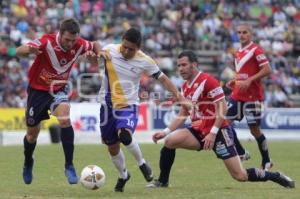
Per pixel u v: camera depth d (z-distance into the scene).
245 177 26.58
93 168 25.94
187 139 27.05
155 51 82.62
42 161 39.53
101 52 26.31
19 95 69.50
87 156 42.81
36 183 29.83
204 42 86.50
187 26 86.75
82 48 26.45
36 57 26.36
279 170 36.25
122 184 26.73
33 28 77.69
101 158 41.62
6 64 72.25
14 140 62.75
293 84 83.56
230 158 26.41
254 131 36.28
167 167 28.00
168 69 79.38
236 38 87.25
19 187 28.33
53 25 78.44
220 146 26.41
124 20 84.94
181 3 90.00
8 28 76.81
